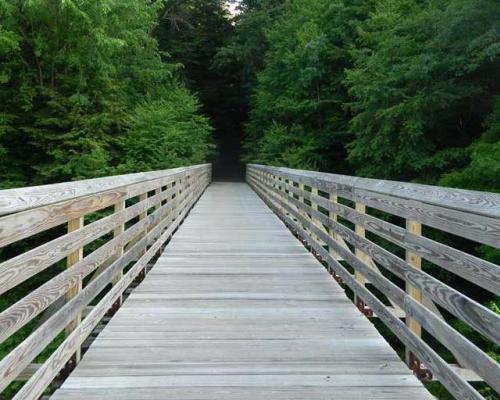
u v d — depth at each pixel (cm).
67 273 240
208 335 314
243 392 238
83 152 1223
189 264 518
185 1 2603
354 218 378
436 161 1123
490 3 918
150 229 520
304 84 1814
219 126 3158
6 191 175
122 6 1300
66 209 241
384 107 1204
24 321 186
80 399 229
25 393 191
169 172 638
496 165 819
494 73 1078
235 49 2559
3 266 169
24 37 1190
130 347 293
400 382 250
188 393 236
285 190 826
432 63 1040
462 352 195
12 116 1173
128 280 395
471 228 192
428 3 1280
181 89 1853
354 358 280
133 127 1345
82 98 1208
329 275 473
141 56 1656
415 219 252
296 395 235
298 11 2094
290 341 305
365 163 1358
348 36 1769
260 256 559
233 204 1161
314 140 1828
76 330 261
